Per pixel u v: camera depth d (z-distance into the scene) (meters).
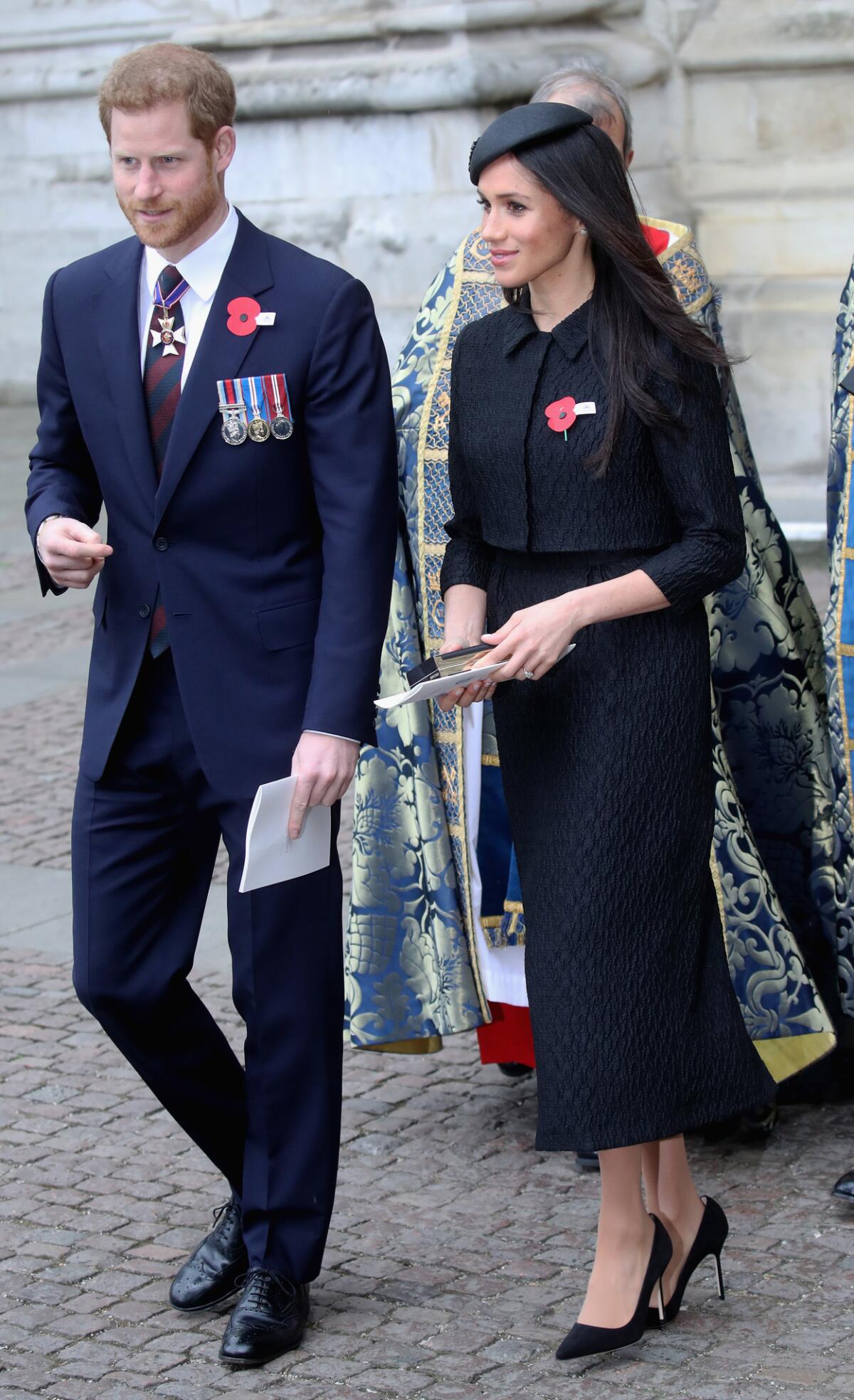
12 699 13.88
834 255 19.14
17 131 26.84
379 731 6.81
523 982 6.69
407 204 21.44
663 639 5.14
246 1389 5.29
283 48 22.09
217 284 5.24
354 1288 5.87
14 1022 8.40
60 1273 6.10
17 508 20.83
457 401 5.34
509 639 4.89
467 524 5.49
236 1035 8.02
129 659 5.40
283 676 5.34
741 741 6.91
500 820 6.66
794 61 19.06
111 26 25.56
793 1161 6.60
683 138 19.81
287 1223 5.51
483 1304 5.73
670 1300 5.44
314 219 22.03
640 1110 5.06
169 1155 6.99
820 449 19.00
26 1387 5.36
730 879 6.50
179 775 5.43
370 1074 7.64
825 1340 5.36
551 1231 6.21
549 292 5.09
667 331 4.94
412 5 20.89
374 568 5.25
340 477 5.25
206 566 5.30
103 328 5.30
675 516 5.09
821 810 6.91
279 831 5.13
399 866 6.85
